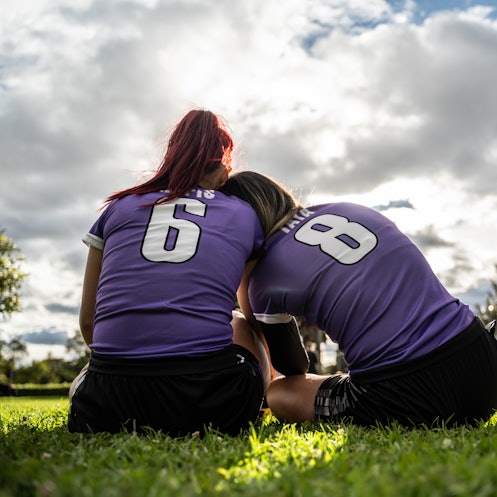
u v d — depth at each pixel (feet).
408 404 8.87
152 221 9.29
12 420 13.02
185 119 10.21
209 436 7.74
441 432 8.05
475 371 9.08
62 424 11.59
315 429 9.19
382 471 5.48
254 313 10.36
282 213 10.42
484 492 4.54
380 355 9.09
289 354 10.43
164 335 8.46
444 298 9.52
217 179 10.38
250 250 9.71
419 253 9.93
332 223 10.14
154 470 5.95
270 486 5.06
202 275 8.86
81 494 4.89
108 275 9.08
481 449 6.64
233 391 8.52
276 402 10.53
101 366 8.59
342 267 9.55
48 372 347.56
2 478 5.58
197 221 9.32
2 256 119.75
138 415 8.37
